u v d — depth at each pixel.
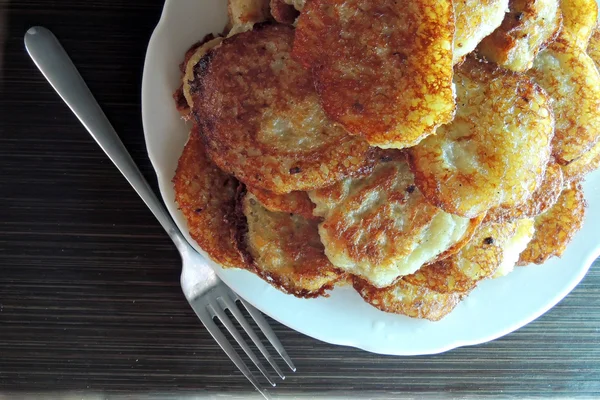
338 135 0.27
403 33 0.24
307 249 0.30
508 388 0.37
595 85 0.30
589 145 0.30
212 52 0.29
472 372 0.37
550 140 0.28
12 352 0.35
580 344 0.37
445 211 0.27
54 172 0.35
